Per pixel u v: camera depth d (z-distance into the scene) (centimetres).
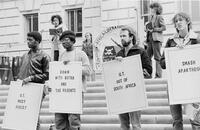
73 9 2222
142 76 655
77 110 707
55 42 1200
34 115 752
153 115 890
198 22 1792
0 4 2425
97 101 1026
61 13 2230
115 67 670
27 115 756
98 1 2136
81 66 714
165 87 1055
